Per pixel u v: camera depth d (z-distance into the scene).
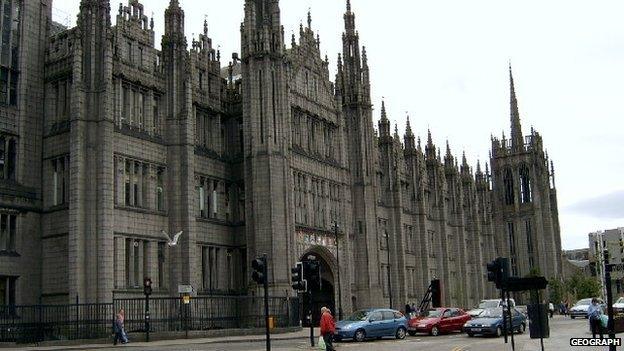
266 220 59.34
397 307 84.62
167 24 58.25
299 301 59.34
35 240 50.94
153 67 56.66
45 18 54.78
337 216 71.69
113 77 52.66
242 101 63.31
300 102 68.00
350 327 44.75
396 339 47.16
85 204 49.00
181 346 41.66
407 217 92.88
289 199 61.53
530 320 29.81
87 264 48.22
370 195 76.19
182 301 51.97
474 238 114.44
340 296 63.97
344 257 71.31
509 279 30.94
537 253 144.12
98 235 48.69
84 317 46.88
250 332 53.94
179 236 55.28
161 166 56.03
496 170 150.12
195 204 58.50
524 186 148.50
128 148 52.91
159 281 54.38
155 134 56.31
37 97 53.12
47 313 47.00
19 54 52.44
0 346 41.41
